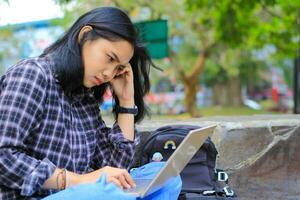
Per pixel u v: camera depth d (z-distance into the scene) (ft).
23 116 5.67
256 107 92.53
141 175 6.73
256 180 10.41
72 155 6.25
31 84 5.80
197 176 7.94
